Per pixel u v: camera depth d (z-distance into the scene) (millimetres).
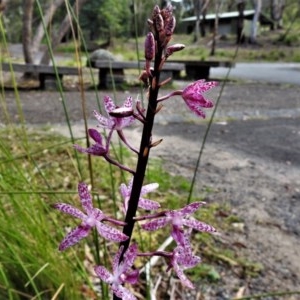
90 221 741
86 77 11367
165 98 765
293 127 5855
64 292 1433
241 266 2152
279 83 12484
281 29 41250
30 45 10359
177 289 1940
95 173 3148
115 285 754
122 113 744
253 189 3258
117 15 38031
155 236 2314
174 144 4531
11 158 1526
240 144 4719
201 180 3373
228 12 45594
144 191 884
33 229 1420
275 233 2543
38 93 8250
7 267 1384
